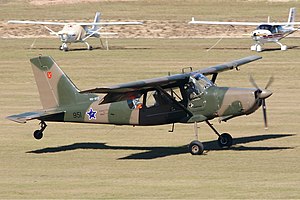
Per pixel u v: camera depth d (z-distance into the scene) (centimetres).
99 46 19888
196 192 6256
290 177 6738
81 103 8025
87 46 19238
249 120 9969
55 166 7400
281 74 14750
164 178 6794
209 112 7656
